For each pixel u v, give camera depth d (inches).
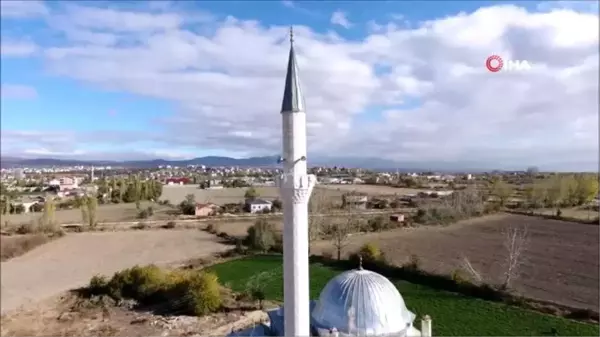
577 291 2694.4
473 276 2965.1
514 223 5137.8
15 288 2920.8
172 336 2107.5
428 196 7244.1
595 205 6505.9
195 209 5836.6
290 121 1191.6
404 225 4943.4
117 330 2191.2
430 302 2511.1
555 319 2246.6
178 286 2571.4
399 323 1332.4
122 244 4200.3
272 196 7701.8
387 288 1368.1
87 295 2728.8
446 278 2832.2
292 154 1196.5
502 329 2132.1
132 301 2546.8
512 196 7273.6
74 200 6909.5
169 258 3693.4
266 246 3890.3
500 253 3690.9
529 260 3449.8
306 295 1220.5
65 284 2999.5
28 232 4517.7
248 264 3484.3
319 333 1309.1
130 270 2726.4
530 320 2237.9
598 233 4534.9
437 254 3641.7
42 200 7121.1
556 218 5438.0
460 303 2492.6
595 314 2267.5
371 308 1310.3
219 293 2522.1
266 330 1563.7
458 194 6200.8
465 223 5177.2
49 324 2294.5
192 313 2379.4
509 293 2573.8
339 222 4473.4
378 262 3166.8
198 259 3627.0
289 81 1206.9
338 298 1341.0
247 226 4972.9
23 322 2326.5
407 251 3747.5
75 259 3676.2
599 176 7027.6
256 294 2536.9
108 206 6683.1
